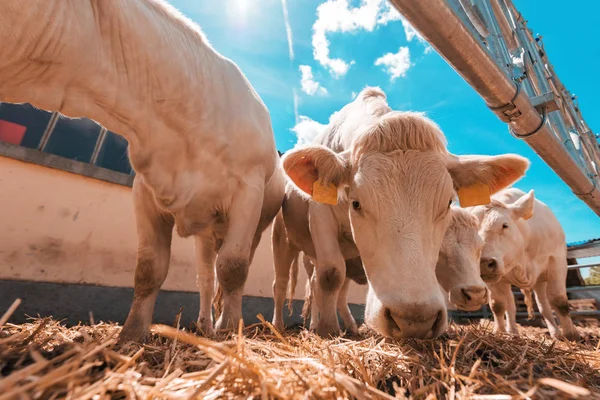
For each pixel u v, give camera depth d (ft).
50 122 20.17
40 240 17.95
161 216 9.58
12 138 18.76
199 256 14.97
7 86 6.87
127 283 20.70
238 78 10.69
